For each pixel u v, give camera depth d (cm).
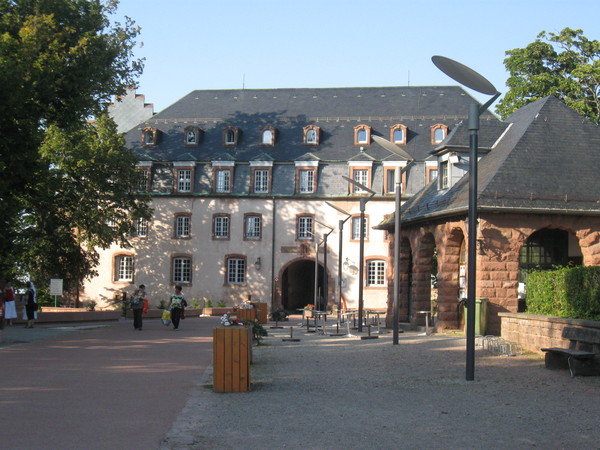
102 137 4900
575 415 1004
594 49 4925
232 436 867
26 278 4531
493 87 1429
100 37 3159
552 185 2503
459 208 2484
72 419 956
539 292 1906
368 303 5853
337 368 1620
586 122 2756
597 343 1496
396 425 938
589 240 2473
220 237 6022
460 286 2908
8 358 1753
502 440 848
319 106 6512
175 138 6350
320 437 864
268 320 4406
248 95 6712
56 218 4384
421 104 6391
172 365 1642
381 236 5869
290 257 5941
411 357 1828
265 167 6022
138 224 6078
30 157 2450
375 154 6009
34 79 2556
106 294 6072
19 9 3023
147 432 881
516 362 1661
